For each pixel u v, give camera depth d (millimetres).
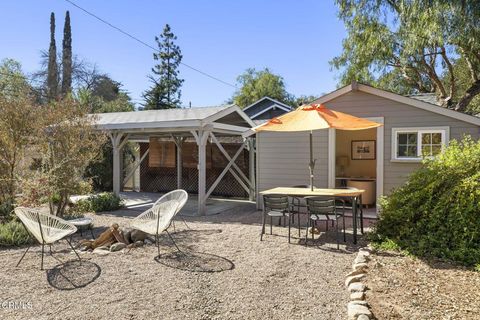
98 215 8836
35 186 6660
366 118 8398
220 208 10039
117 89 29797
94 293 3773
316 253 5285
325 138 8852
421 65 14648
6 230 5918
